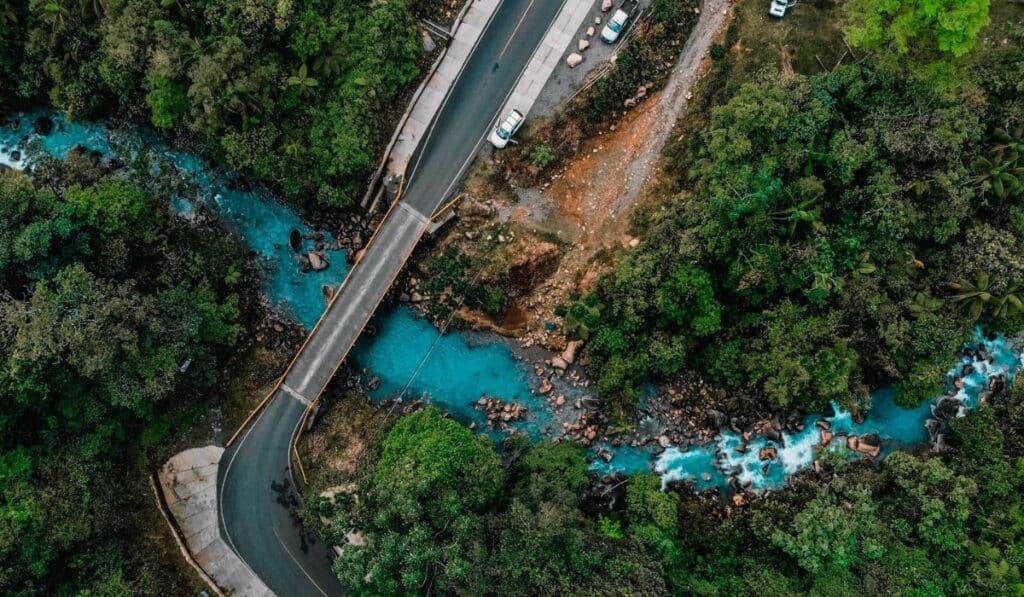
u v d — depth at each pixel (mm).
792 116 47594
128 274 50500
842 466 52438
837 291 48938
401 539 42344
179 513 51500
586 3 51375
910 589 47219
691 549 51188
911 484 50312
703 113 50938
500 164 52375
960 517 48125
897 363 50500
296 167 50688
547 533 42688
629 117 52562
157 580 49281
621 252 51812
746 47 50531
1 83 51750
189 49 46875
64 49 49438
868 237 49469
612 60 51375
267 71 47562
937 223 48906
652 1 50844
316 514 47156
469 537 43594
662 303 48562
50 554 45469
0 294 44844
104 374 46562
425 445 45875
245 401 52906
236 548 51625
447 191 52594
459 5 52188
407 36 50656
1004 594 46031
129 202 49188
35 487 46188
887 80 47656
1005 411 52125
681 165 51156
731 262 48594
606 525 48844
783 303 50219
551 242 53000
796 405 52844
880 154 48375
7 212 44594
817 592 47281
